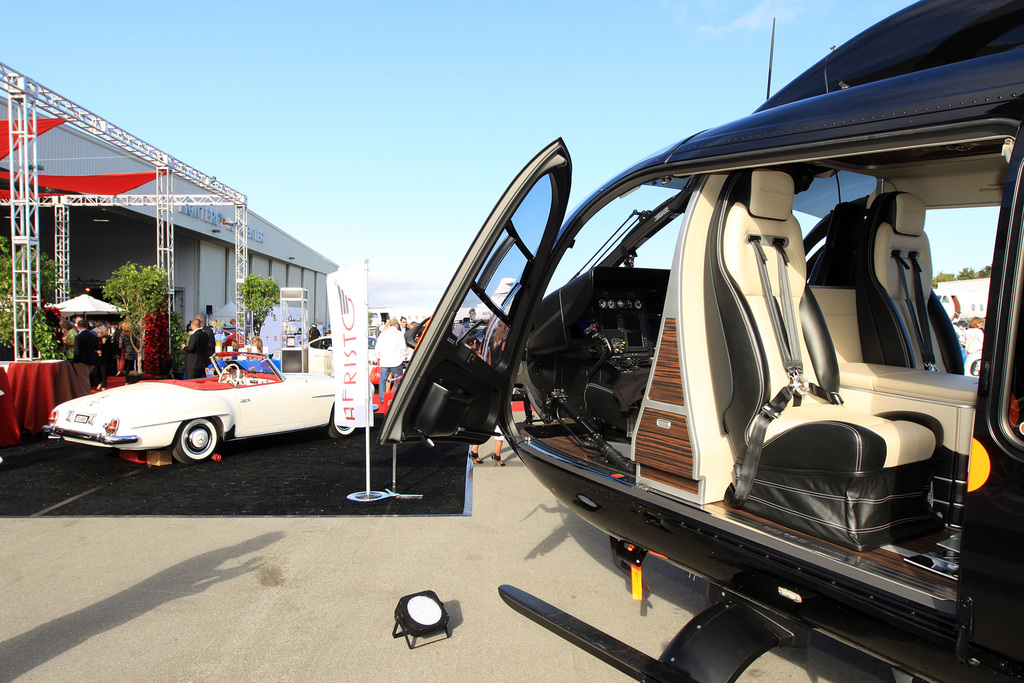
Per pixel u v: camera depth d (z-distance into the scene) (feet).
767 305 7.39
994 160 8.18
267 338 72.74
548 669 8.65
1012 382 4.62
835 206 9.88
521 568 12.09
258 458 21.71
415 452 23.02
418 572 11.80
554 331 12.64
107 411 18.78
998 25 6.86
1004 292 4.72
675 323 7.72
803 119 6.24
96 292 98.37
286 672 8.45
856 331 9.14
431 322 8.34
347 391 16.74
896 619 5.30
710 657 6.92
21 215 31.81
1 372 22.65
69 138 62.75
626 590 11.23
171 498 16.40
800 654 9.22
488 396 9.96
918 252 9.34
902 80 5.72
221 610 10.16
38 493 16.80
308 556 12.48
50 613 9.97
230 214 110.01
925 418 7.49
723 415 7.55
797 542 6.32
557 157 8.36
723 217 7.48
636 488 8.18
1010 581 4.50
